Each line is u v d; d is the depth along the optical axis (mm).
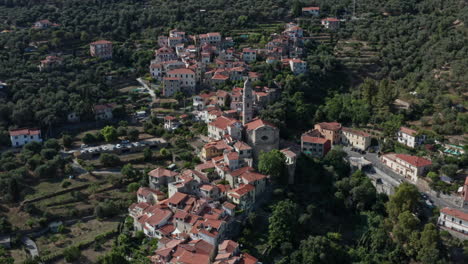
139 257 135250
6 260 132375
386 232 157625
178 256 128500
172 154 189375
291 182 175000
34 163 175250
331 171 181000
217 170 168750
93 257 137125
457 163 181750
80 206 159250
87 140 199250
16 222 149875
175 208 148875
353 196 169875
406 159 183500
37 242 143500
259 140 181750
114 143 199500
